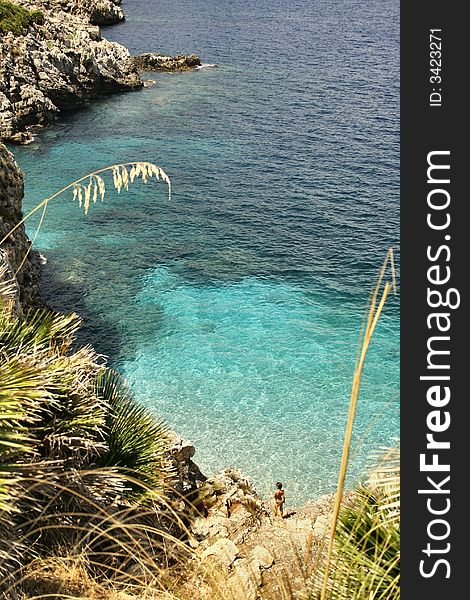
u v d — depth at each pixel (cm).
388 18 15125
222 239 4372
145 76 8862
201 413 2725
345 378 2970
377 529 514
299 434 2631
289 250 4241
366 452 2536
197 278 3819
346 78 9125
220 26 12938
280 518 1653
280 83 8731
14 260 3047
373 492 563
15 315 1126
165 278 3803
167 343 3178
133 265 3941
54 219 4519
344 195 5231
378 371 3025
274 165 5866
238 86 8512
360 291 3750
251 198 5106
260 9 15638
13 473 654
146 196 5016
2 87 6359
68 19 9144
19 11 7350
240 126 6925
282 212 4869
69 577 653
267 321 3400
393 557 505
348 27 13575
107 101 7650
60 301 3503
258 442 2583
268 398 2827
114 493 918
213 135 6612
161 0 16488
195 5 15800
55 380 912
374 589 484
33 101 6544
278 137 6638
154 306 3497
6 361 843
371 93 8381
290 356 3112
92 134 6488
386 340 3262
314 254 4206
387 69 9738
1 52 6575
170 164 5769
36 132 6444
